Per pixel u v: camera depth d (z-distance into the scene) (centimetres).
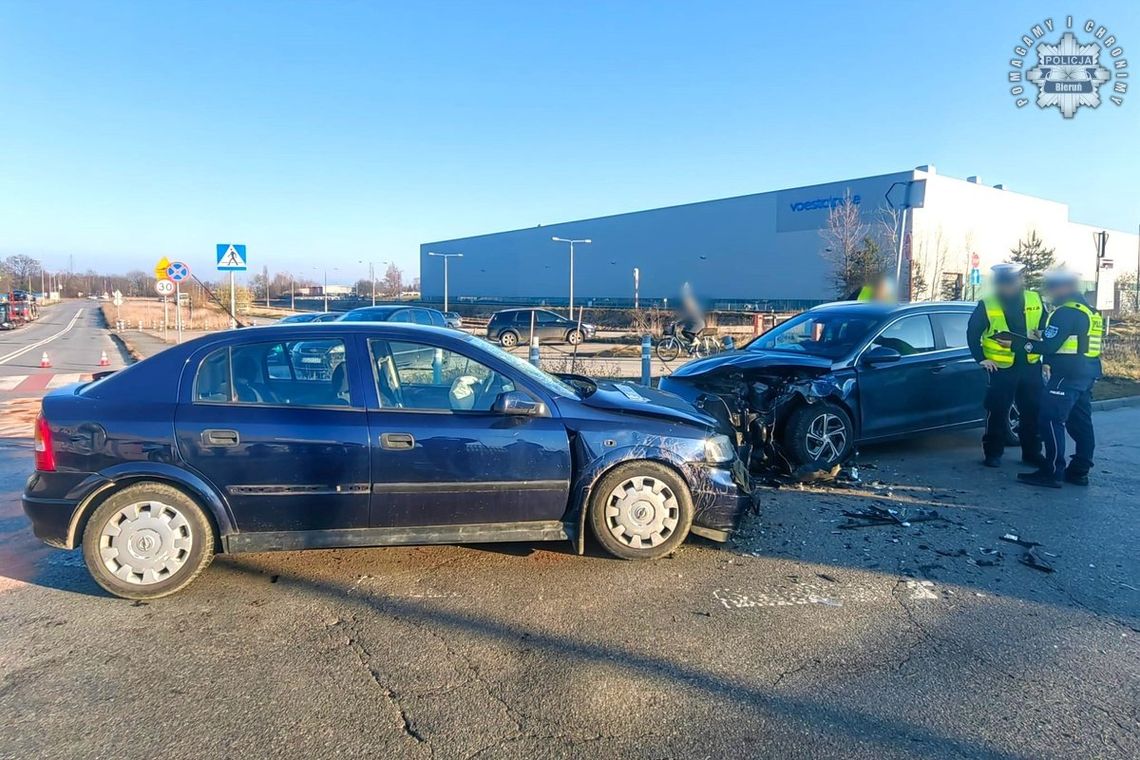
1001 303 678
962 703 293
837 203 4403
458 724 278
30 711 285
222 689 302
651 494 431
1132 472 679
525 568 430
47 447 381
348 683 307
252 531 397
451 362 425
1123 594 400
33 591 401
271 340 413
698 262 5969
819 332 763
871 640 346
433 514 409
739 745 265
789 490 604
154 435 384
